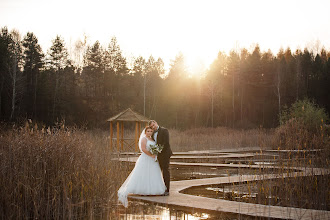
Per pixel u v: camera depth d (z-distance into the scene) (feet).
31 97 129.90
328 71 171.94
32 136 24.47
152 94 167.84
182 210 18.81
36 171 21.07
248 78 178.81
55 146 22.93
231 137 77.20
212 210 17.89
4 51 122.21
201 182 26.99
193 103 165.78
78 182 20.67
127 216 17.53
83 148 25.64
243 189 25.09
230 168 38.11
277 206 19.02
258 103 172.65
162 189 21.98
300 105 73.36
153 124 22.43
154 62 181.98
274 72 177.27
